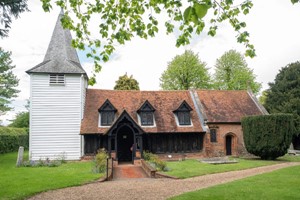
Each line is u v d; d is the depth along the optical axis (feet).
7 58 157.69
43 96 89.61
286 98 144.05
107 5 23.73
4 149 118.93
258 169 64.85
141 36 24.16
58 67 91.45
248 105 107.86
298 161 82.17
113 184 47.91
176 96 105.19
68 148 89.15
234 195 34.91
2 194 38.42
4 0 35.14
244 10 21.47
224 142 98.27
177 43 23.12
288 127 82.48
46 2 23.43
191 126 95.14
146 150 88.43
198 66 165.07
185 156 93.09
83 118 91.76
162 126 92.79
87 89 101.35
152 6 22.59
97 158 70.13
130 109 96.48
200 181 49.55
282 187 39.70
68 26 24.63
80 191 41.24
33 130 88.07
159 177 58.03
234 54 169.58
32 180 50.21
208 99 106.42
